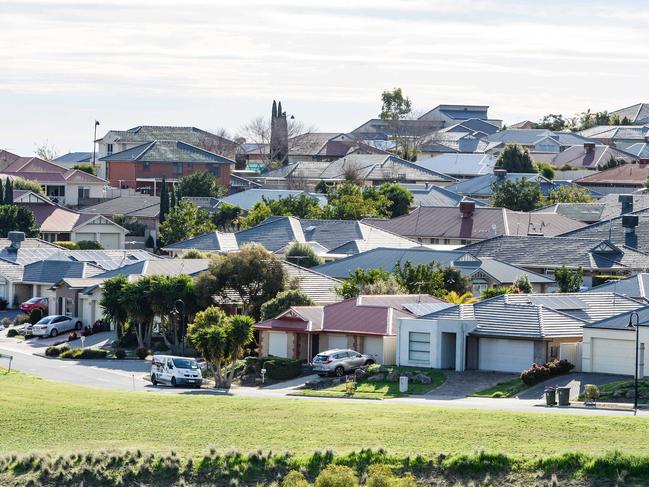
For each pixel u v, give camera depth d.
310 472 87.25
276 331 143.38
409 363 132.25
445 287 169.62
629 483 81.50
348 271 187.75
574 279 176.62
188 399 110.50
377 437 92.25
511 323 129.12
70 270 197.50
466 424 94.12
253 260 161.75
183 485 88.06
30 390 115.88
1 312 197.75
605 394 110.75
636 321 118.75
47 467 91.38
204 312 137.88
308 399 112.19
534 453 86.12
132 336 163.50
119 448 94.00
